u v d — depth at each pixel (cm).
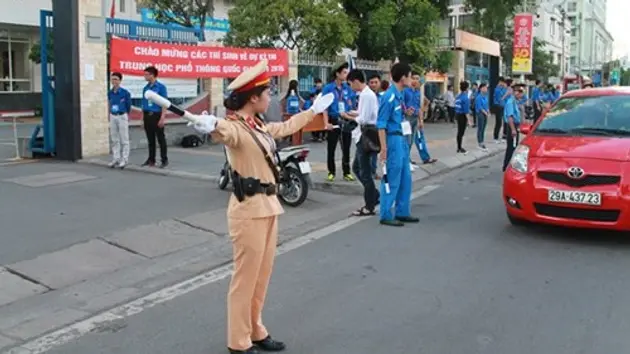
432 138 1992
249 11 2002
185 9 2500
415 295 555
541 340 460
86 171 1141
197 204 898
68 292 575
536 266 637
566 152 725
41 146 1302
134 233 746
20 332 487
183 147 1527
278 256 682
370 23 2461
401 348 448
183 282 604
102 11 1316
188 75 1559
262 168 420
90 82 1288
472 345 452
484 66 4388
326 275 614
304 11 2000
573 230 777
